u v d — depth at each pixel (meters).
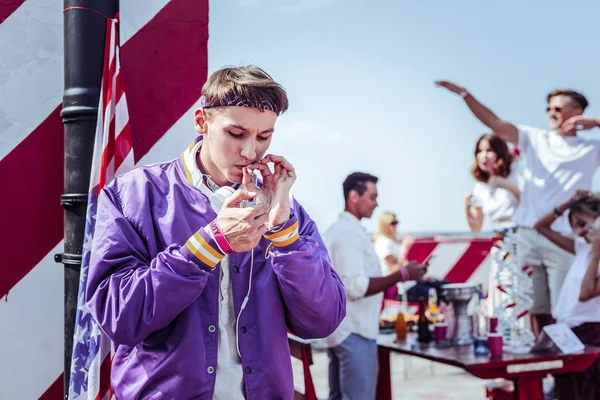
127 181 1.45
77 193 1.87
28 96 2.15
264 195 1.38
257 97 1.31
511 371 2.96
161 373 1.34
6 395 2.12
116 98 1.89
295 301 1.41
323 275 1.42
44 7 2.17
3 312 2.13
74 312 1.88
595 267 3.61
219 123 1.34
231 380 1.40
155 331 1.36
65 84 1.91
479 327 3.63
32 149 2.16
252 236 1.27
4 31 2.13
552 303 4.69
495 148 5.19
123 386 1.38
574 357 3.07
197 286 1.28
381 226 6.28
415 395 5.06
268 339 1.41
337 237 3.62
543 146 4.83
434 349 3.42
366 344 3.58
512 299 3.38
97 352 1.74
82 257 1.78
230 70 1.37
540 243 4.73
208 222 1.41
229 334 1.42
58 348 2.17
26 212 2.15
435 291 3.72
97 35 1.88
